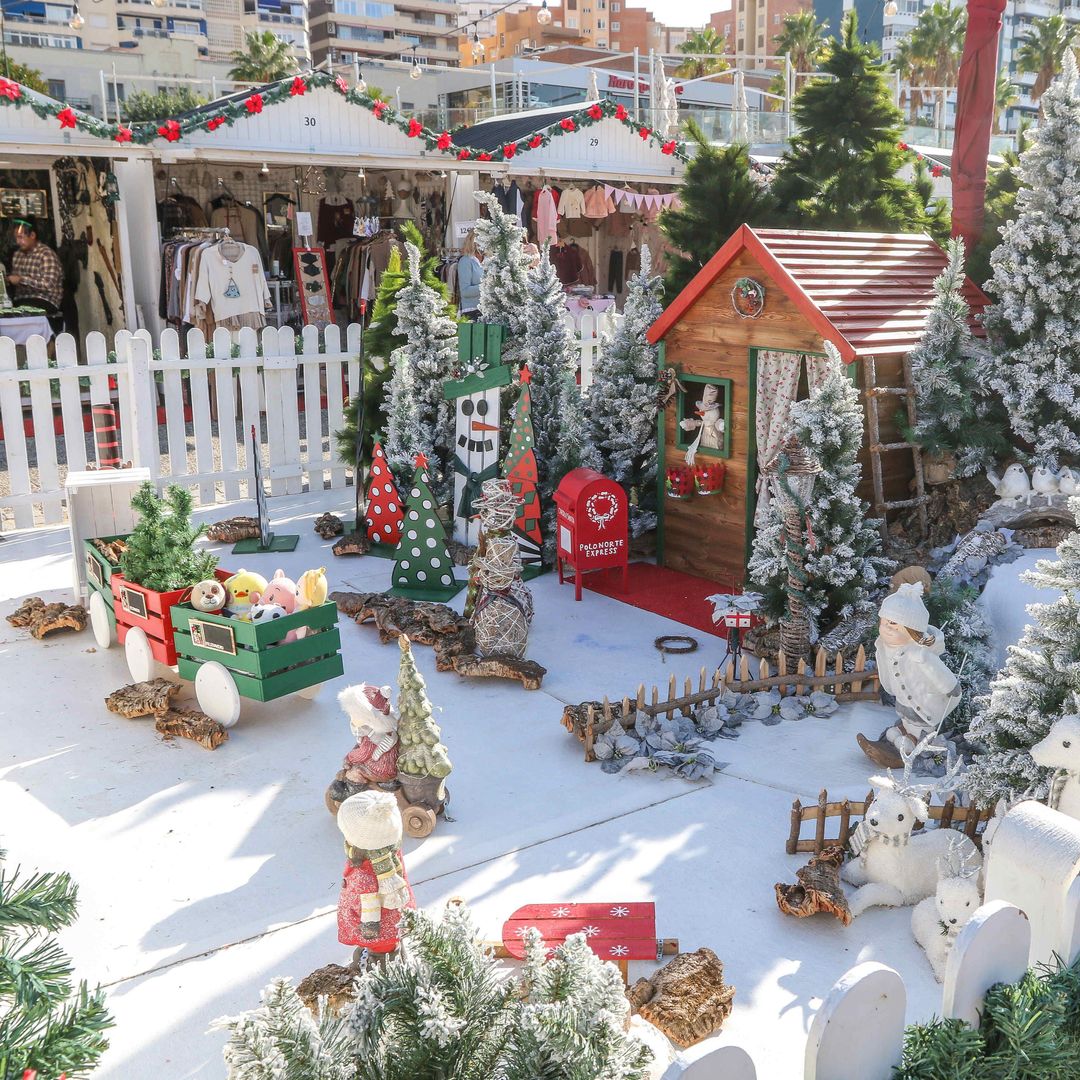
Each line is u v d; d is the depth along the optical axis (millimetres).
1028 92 54719
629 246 25250
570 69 32781
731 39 108812
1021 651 5176
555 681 7695
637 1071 2496
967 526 8266
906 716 6348
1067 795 4617
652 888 5285
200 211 21484
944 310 8156
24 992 2611
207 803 6160
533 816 5965
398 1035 2564
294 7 75625
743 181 12305
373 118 18422
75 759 6672
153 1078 4137
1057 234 8062
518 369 10422
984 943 2988
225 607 7176
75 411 11109
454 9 100688
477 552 7938
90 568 8383
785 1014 4402
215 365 11648
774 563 7582
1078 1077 2967
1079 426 8250
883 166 12602
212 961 4824
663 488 9734
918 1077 2904
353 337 12516
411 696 5707
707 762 6344
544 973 2652
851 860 5320
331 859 5621
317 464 12500
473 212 20938
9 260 19781
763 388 8656
